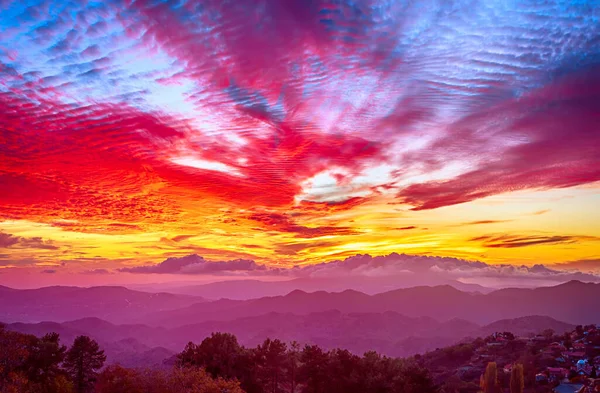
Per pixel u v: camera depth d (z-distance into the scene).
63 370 66.75
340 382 70.56
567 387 84.25
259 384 71.56
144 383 39.78
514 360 112.75
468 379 101.75
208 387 39.66
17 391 45.50
